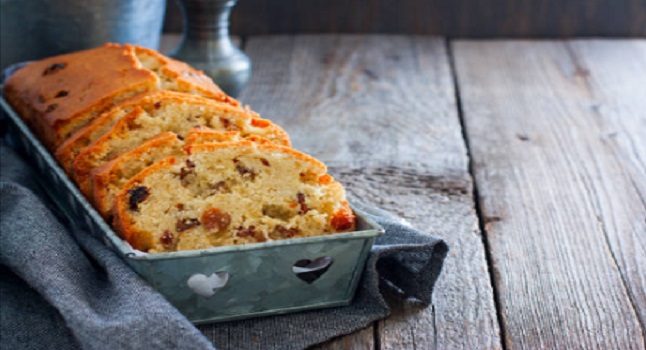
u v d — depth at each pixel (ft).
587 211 3.03
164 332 2.37
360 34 4.58
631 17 4.64
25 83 3.06
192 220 2.52
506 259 2.79
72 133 2.85
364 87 3.87
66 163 2.76
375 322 2.56
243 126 2.75
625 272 2.75
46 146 2.91
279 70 4.02
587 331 2.54
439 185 3.13
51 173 2.79
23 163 2.96
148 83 2.86
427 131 3.50
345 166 3.23
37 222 2.64
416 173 3.19
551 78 4.00
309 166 2.56
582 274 2.74
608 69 4.11
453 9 4.63
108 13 3.43
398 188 3.10
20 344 2.52
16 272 2.58
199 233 2.52
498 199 3.07
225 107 2.76
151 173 2.52
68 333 2.54
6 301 2.61
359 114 3.63
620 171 3.27
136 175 2.52
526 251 2.82
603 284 2.70
